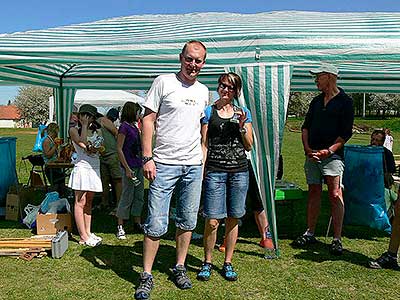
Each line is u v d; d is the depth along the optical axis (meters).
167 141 3.48
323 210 6.92
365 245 5.00
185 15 6.42
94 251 4.72
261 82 4.24
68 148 7.38
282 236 5.34
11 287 3.76
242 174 3.77
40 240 4.86
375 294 3.65
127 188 5.25
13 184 6.63
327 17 5.27
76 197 4.95
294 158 15.80
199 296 3.58
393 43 4.07
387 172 5.62
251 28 4.50
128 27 5.36
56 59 4.53
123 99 15.05
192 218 3.64
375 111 55.72
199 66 3.45
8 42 4.73
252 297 3.58
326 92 4.70
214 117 3.73
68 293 3.64
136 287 3.76
